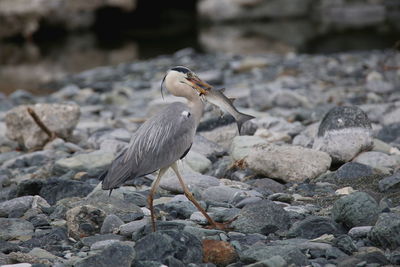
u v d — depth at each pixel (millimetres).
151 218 8609
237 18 54781
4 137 16625
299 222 8289
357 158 11914
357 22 49688
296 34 44438
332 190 10430
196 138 13570
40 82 29797
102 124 17500
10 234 8758
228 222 8781
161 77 27734
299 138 13938
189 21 56969
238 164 11664
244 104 19250
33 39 47312
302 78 24062
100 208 9328
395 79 22688
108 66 34062
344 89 21094
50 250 8117
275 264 6887
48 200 10656
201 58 33312
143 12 56875
